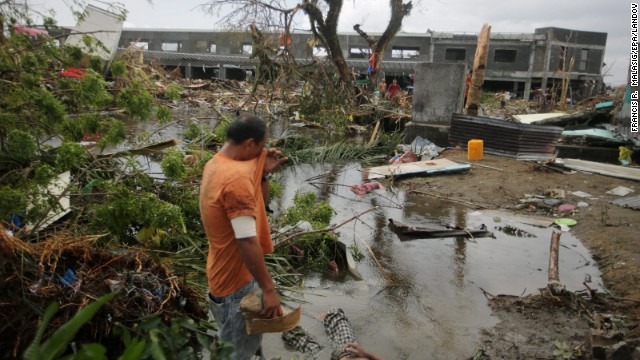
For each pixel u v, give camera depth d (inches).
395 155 429.4
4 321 98.0
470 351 133.2
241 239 88.4
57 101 163.2
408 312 153.9
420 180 335.0
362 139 549.0
